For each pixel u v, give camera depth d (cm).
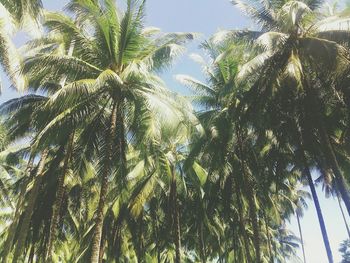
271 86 1764
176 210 2411
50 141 1505
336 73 1694
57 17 1557
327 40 1599
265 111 1962
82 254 2400
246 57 2055
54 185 1889
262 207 2970
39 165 1772
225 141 2139
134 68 1383
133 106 1587
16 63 1326
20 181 2272
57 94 1321
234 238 2855
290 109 1903
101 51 1571
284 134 2011
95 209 2531
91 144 1638
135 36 1552
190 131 1569
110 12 1517
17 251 1550
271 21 1780
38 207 1881
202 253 2675
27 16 1341
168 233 2775
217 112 2273
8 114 1805
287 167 2480
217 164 2222
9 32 1195
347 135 1983
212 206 2545
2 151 2369
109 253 2747
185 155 2553
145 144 1572
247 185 2188
